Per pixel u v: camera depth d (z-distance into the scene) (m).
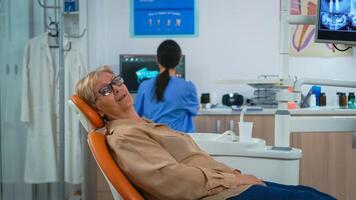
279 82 1.95
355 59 3.96
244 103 3.80
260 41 3.95
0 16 2.63
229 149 1.92
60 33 3.27
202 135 2.16
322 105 3.66
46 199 3.27
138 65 3.69
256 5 3.94
